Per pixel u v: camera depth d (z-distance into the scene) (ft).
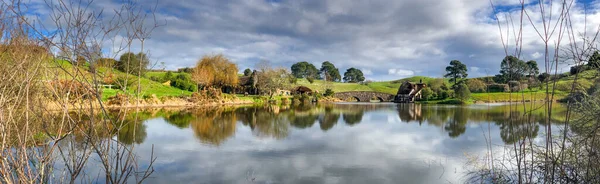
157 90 170.60
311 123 89.81
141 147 48.47
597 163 15.07
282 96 263.90
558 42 11.37
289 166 39.27
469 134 67.21
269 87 246.47
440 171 36.83
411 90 282.15
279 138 61.11
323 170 37.76
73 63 11.18
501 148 45.11
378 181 33.65
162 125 77.15
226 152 46.75
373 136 64.95
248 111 135.64
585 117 19.29
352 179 34.37
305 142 56.44
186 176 34.53
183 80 206.39
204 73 211.00
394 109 159.94
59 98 11.73
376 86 398.42
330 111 143.54
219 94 190.08
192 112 122.52
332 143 55.83
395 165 39.91
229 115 112.16
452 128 78.74
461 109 157.58
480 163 36.22
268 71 246.88
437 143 56.18
